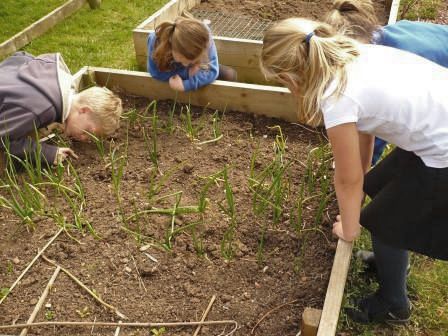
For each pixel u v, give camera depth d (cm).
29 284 248
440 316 252
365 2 258
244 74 424
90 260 259
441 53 271
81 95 316
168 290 247
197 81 353
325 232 275
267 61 199
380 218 216
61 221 274
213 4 534
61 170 290
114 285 248
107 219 280
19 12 518
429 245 212
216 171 315
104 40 481
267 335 229
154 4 544
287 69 194
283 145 323
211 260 260
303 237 272
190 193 299
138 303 241
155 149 312
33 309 238
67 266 256
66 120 315
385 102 194
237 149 334
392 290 237
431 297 260
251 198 295
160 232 273
